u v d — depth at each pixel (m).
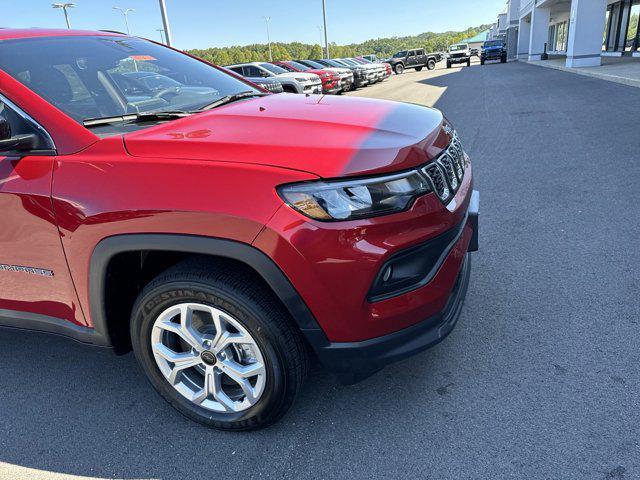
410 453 1.90
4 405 2.39
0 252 2.12
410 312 1.80
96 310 2.00
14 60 2.21
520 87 14.75
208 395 2.06
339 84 19.11
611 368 2.25
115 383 2.51
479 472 1.79
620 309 2.70
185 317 1.92
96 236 1.84
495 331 2.62
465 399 2.15
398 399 2.19
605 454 1.80
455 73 27.92
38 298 2.14
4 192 1.99
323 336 1.78
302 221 1.64
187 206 1.69
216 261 1.85
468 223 2.21
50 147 1.96
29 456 2.06
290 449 1.98
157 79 2.76
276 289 1.70
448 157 2.10
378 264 1.70
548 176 5.25
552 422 1.97
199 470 1.92
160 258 2.00
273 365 1.86
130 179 1.79
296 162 1.70
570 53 19.42
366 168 1.71
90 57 2.57
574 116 8.62
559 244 3.57
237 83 3.15
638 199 4.28
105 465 1.99
